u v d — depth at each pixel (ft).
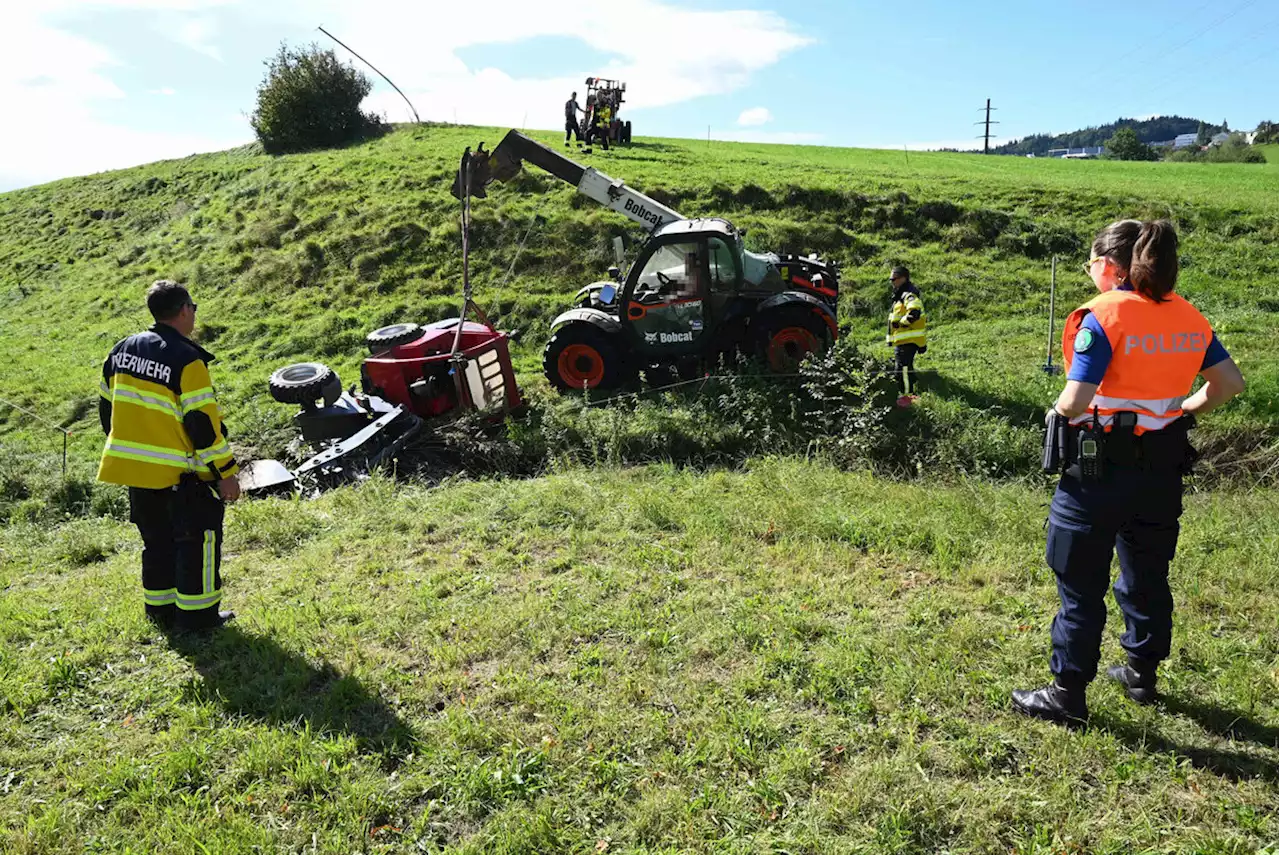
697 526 18.06
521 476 27.14
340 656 13.23
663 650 12.91
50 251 84.99
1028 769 9.98
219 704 11.93
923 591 14.75
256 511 20.98
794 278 33.45
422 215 62.64
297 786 10.11
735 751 10.36
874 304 46.47
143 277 68.23
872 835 9.05
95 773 10.49
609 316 33.35
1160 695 11.19
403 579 16.20
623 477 23.62
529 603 14.62
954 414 27.86
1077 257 53.01
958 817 9.25
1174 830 8.98
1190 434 26.45
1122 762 9.95
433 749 10.65
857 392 27.91
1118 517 10.04
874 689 11.65
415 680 12.34
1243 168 94.22
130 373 13.26
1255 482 24.73
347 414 27.14
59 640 14.15
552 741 10.73
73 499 28.86
